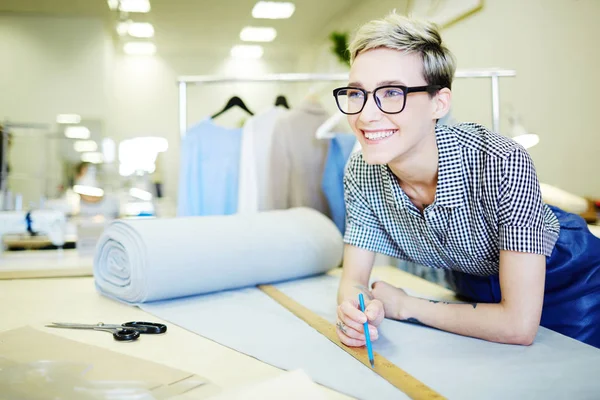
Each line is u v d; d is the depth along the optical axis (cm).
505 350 73
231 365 66
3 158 193
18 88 479
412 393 56
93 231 163
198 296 111
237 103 200
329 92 483
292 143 198
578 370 64
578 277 98
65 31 486
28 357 64
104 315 94
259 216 128
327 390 58
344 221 188
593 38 190
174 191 650
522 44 229
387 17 78
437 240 93
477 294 104
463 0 268
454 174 83
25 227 164
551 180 215
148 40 598
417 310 85
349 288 96
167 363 66
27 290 116
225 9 494
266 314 94
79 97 487
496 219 81
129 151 624
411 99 74
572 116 202
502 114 246
